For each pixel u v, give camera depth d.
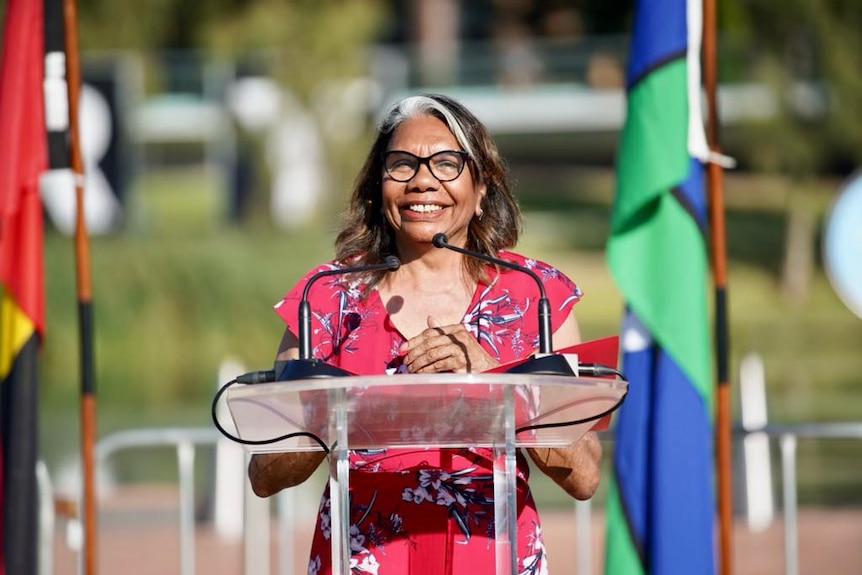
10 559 15.81
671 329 15.77
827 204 94.12
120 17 79.31
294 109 80.75
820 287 95.56
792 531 19.17
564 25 120.44
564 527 29.06
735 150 101.31
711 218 15.98
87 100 25.02
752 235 104.12
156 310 69.50
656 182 15.83
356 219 11.56
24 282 16.22
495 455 9.70
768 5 86.44
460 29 124.12
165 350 69.19
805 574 23.91
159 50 83.50
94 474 16.50
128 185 70.69
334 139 80.38
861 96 85.75
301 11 82.25
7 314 16.22
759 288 97.50
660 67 15.95
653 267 16.02
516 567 9.62
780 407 55.09
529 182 124.94
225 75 83.81
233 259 70.62
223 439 19.98
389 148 11.14
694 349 15.74
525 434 10.31
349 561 9.78
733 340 85.38
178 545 27.95
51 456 45.50
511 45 105.44
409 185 10.87
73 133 16.64
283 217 79.56
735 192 111.00
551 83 102.25
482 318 10.98
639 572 15.67
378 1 114.62
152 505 33.25
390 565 10.48
